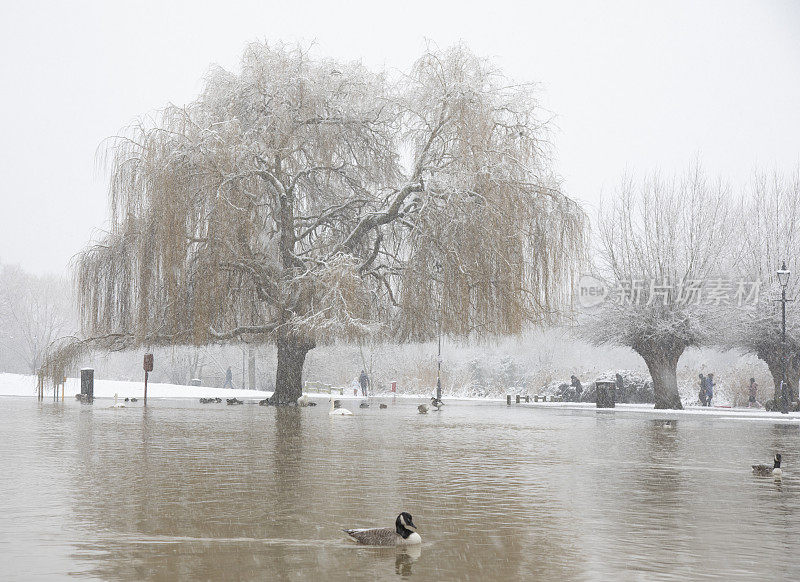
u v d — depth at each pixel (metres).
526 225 35.69
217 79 37.50
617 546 7.74
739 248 52.91
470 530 8.55
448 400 61.56
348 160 40.09
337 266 33.00
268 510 9.62
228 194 33.53
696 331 46.81
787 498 11.02
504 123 36.25
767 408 49.00
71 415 29.20
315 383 71.69
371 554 7.34
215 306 34.16
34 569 6.64
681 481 12.80
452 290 34.34
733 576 6.52
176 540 7.88
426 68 36.56
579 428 26.62
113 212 35.00
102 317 36.53
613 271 49.00
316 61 38.19
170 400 46.28
